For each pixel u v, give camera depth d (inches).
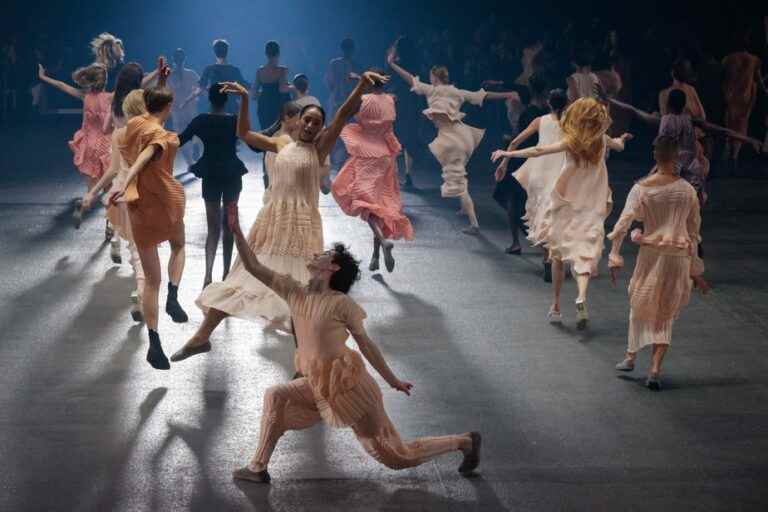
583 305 495.5
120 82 572.1
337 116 442.3
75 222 706.2
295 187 438.3
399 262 641.6
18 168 1036.5
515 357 458.3
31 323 498.6
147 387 413.4
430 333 493.0
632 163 1143.6
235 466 341.1
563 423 382.0
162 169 422.3
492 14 1435.8
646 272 420.8
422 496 321.1
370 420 316.5
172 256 460.1
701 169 615.5
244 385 416.8
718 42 1322.6
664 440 366.6
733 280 602.2
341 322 316.5
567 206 502.0
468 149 725.3
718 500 319.6
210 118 550.6
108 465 340.8
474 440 332.2
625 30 1362.0
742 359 458.6
